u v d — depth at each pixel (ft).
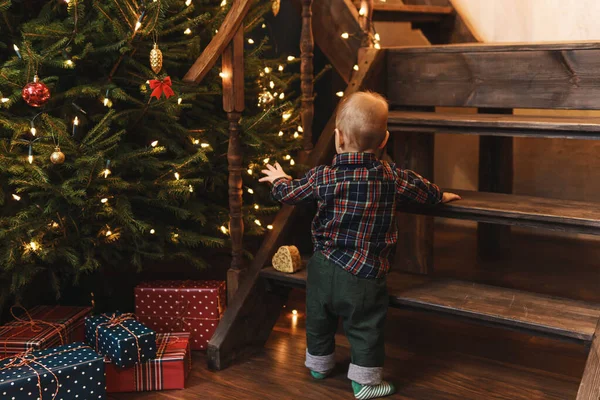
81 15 6.79
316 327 6.70
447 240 12.38
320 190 6.47
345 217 6.37
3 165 6.32
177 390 6.72
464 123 6.94
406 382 6.81
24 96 6.13
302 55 7.91
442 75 7.84
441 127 7.13
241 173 8.20
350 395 6.56
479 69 7.58
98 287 8.74
